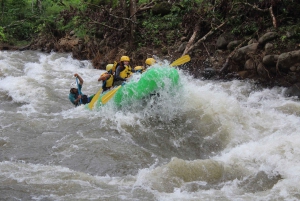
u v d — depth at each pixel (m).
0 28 17.06
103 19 13.58
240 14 10.68
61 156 5.87
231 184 5.03
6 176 5.05
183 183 5.01
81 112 7.85
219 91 8.72
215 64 10.02
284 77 8.56
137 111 7.41
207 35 10.80
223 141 6.51
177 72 7.30
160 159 5.90
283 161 5.38
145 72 7.38
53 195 4.56
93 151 5.99
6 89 9.42
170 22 12.59
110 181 5.10
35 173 5.20
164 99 7.32
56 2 19.08
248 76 9.26
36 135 6.65
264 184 4.98
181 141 6.55
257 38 9.84
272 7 9.88
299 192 4.61
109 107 7.62
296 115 7.43
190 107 7.41
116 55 12.37
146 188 4.83
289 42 8.91
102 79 7.88
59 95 9.38
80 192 4.67
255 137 6.55
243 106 8.03
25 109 8.22
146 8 13.11
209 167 5.30
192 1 11.60
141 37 12.49
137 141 6.50
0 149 6.09
